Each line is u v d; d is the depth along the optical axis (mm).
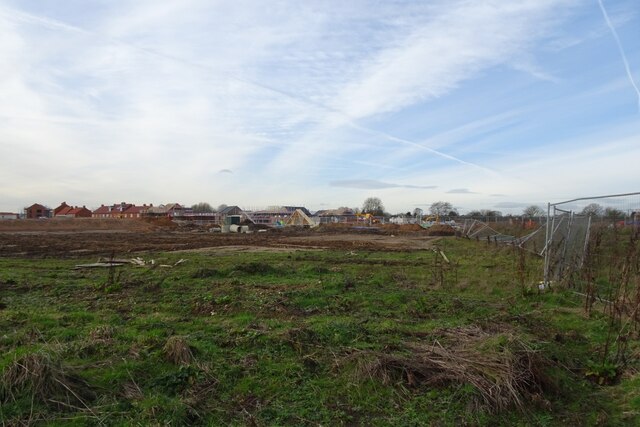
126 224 57562
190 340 6168
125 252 22344
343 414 4527
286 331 6551
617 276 9148
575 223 11859
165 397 4578
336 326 6945
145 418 4176
